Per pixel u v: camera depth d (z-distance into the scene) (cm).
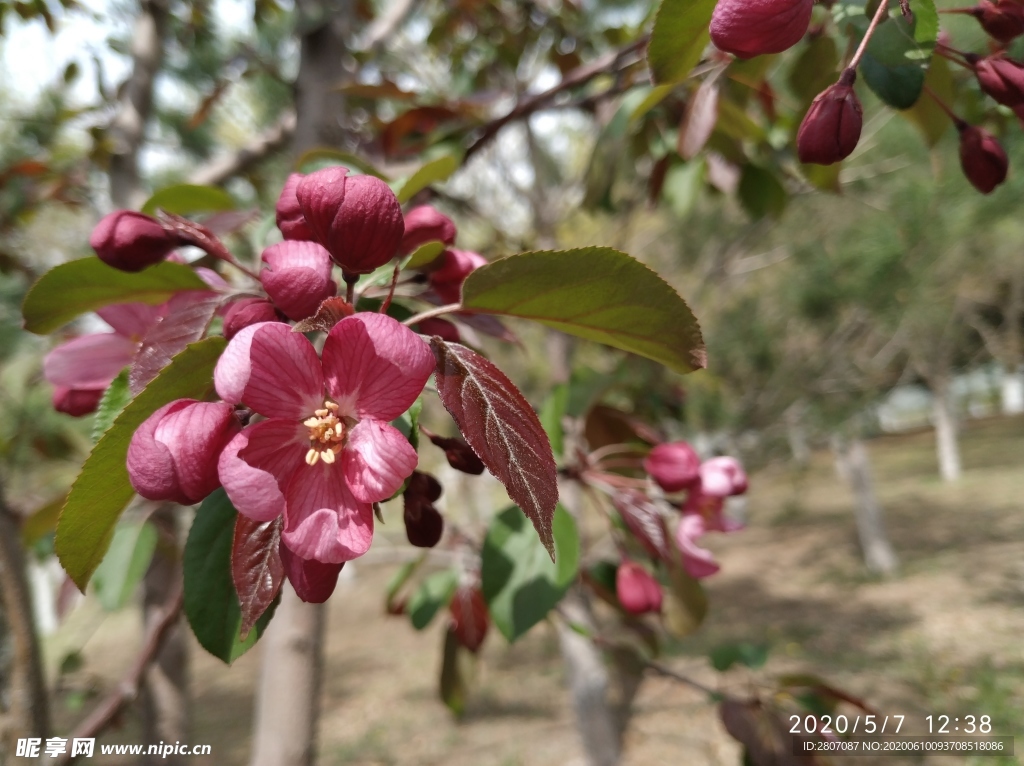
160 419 12
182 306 19
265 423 13
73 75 55
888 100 17
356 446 13
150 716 35
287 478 13
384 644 153
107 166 42
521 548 25
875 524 153
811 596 141
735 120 30
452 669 38
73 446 52
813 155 15
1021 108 18
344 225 14
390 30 44
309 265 14
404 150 39
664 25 16
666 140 38
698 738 90
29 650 21
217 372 13
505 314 16
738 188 39
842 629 121
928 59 16
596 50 57
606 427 34
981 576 137
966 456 277
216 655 15
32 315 18
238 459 12
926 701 93
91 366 19
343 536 13
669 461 28
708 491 28
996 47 18
